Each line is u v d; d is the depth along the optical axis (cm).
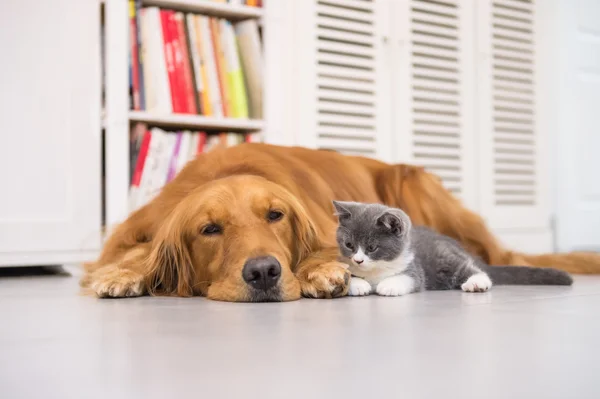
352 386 89
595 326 137
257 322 145
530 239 457
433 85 411
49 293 226
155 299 196
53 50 317
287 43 366
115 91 320
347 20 383
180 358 108
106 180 325
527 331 131
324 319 148
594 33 488
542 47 461
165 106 331
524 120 456
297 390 87
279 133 365
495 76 439
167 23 334
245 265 184
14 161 312
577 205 482
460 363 102
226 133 359
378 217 198
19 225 313
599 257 282
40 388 91
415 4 402
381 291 195
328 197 247
